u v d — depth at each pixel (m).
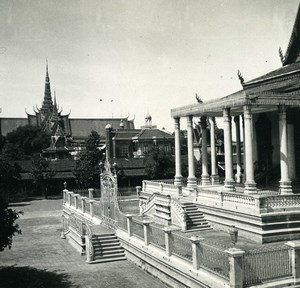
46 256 28.53
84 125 148.75
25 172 73.75
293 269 15.52
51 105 161.25
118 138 103.12
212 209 28.05
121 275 23.25
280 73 37.06
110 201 30.94
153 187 38.97
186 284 18.72
